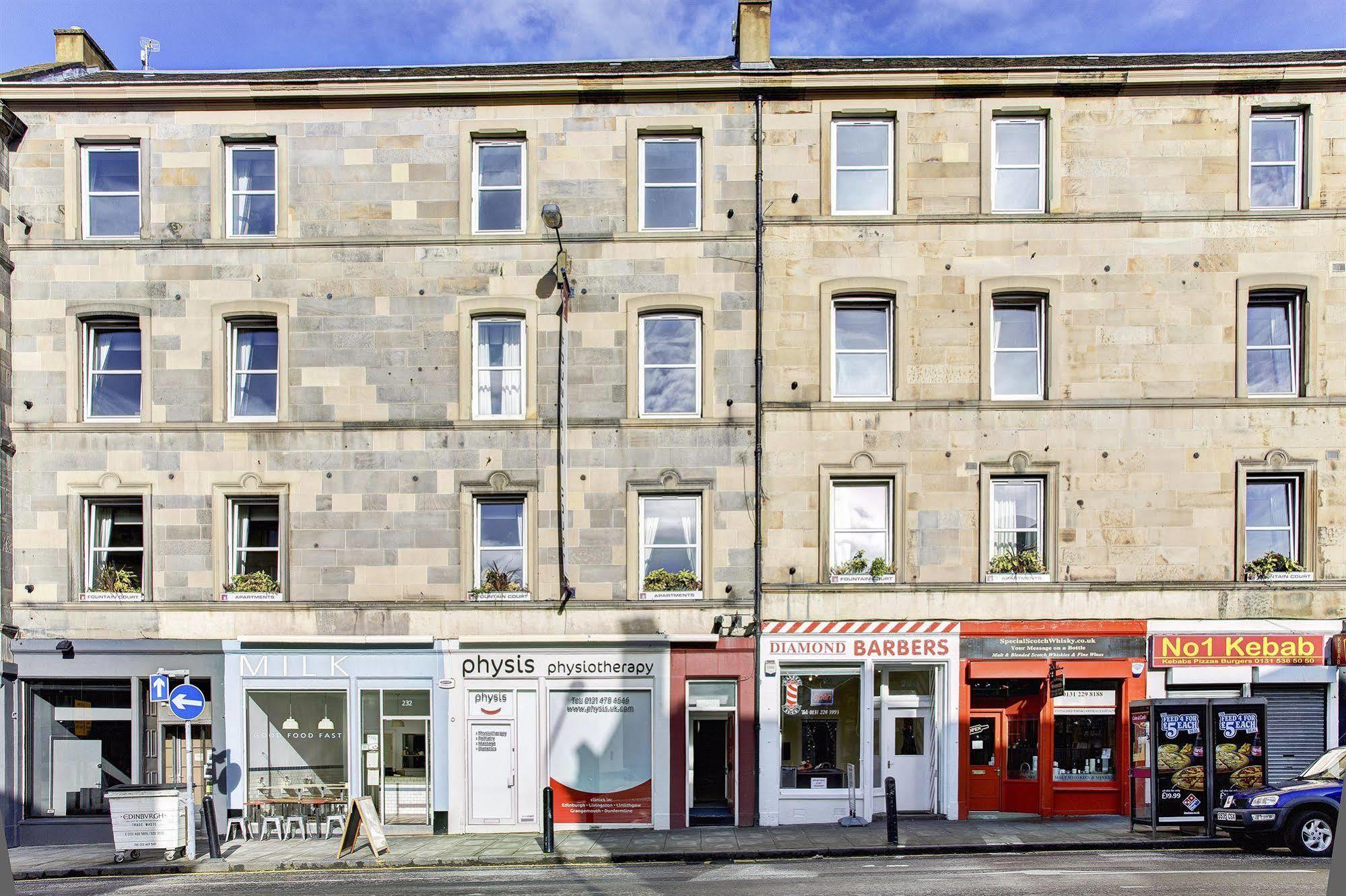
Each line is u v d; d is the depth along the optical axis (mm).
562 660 17000
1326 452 16969
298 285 17609
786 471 17234
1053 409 17156
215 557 17328
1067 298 17312
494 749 17000
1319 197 17281
